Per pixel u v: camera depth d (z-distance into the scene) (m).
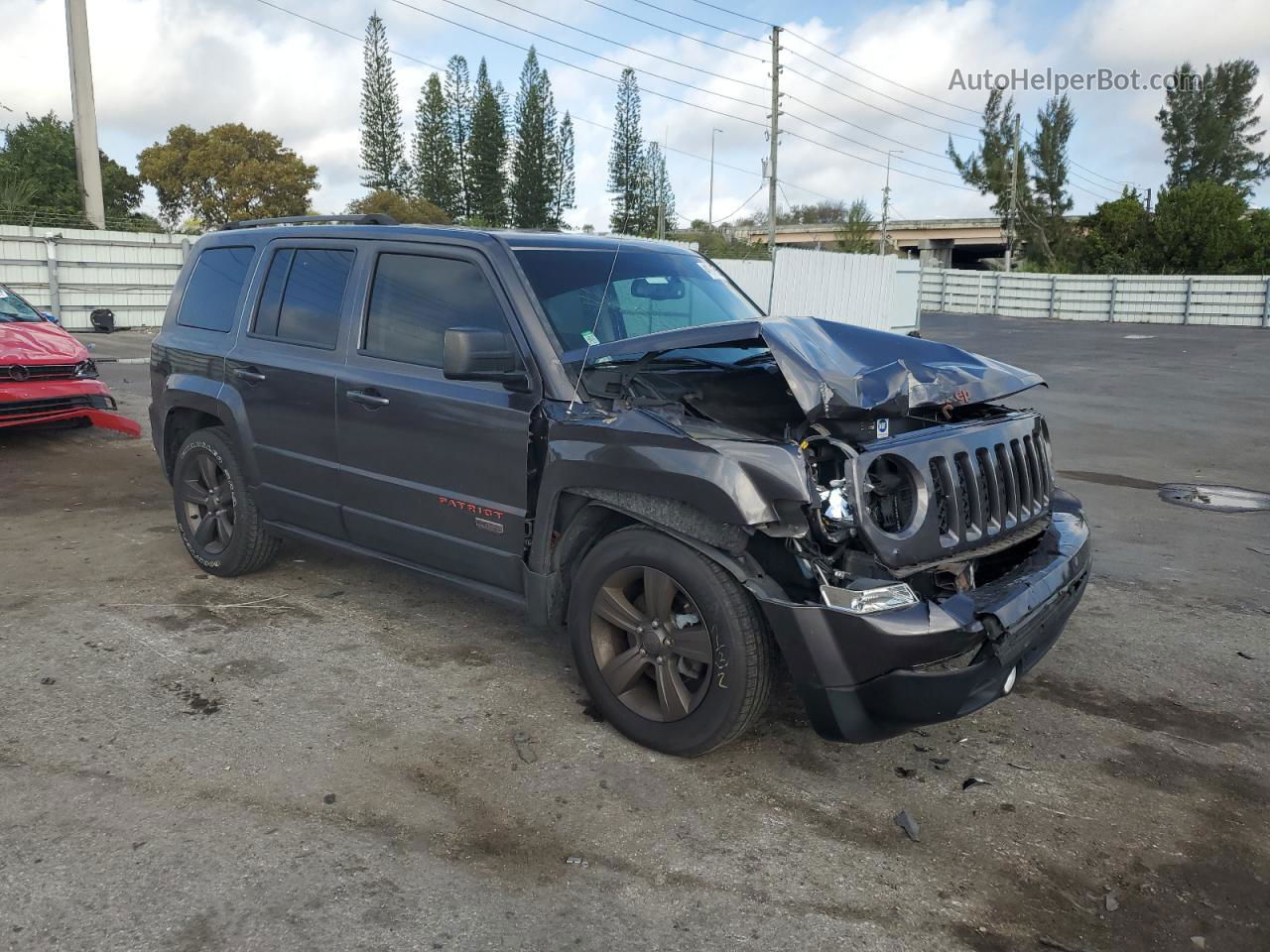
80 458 8.65
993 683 3.17
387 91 70.25
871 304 29.38
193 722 3.70
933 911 2.71
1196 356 22.83
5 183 27.86
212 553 5.35
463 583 4.17
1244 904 2.78
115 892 2.67
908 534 3.13
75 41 25.06
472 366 3.62
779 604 3.06
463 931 2.57
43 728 3.61
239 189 55.41
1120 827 3.17
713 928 2.61
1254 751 3.71
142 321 25.25
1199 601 5.45
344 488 4.51
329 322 4.61
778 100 49.06
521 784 3.31
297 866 2.82
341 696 3.96
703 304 4.48
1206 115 70.44
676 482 3.23
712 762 3.51
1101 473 9.15
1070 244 61.09
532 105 68.94
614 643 3.68
